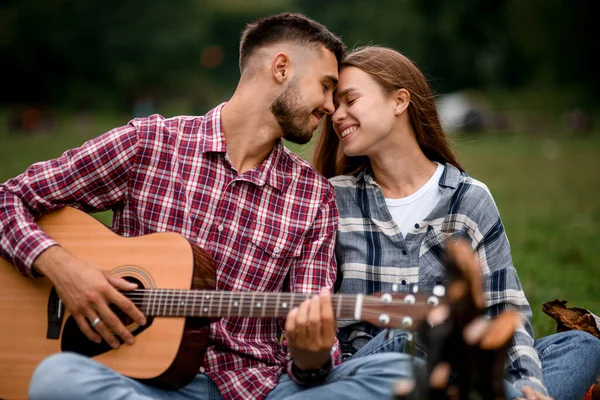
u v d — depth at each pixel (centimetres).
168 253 293
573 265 666
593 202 1173
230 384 290
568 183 1470
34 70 5638
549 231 879
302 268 319
